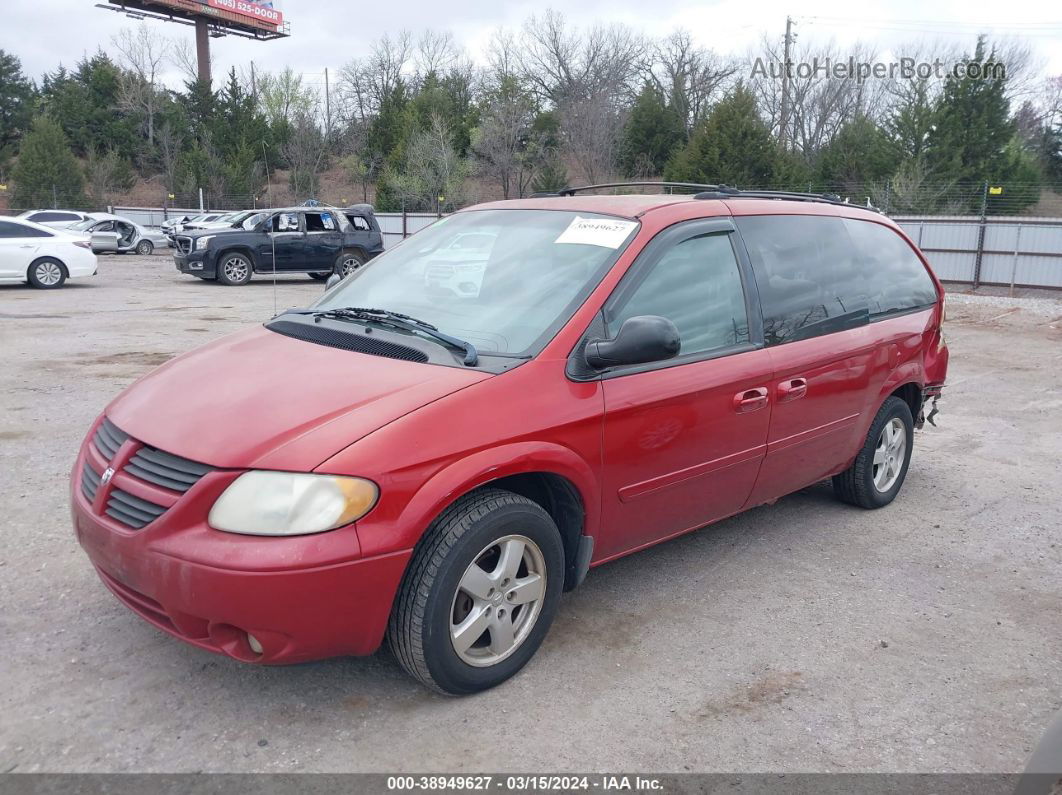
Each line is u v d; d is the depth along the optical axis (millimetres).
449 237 4320
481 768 2805
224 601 2682
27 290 17672
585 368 3381
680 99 51875
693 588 4207
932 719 3182
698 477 3893
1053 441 7359
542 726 3037
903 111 38000
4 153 54375
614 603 4012
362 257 22219
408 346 3418
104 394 7922
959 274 22078
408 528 2842
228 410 3029
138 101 58000
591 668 3428
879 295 5086
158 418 3092
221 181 47844
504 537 3129
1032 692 3391
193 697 3125
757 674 3439
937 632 3852
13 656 3342
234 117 54250
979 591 4301
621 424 3463
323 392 3084
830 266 4762
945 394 9336
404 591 2959
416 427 2916
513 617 3303
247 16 66750
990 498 5766
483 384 3131
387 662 3412
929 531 5105
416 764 2811
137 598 2963
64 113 57688
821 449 4668
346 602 2789
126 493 2961
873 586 4309
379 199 46562
